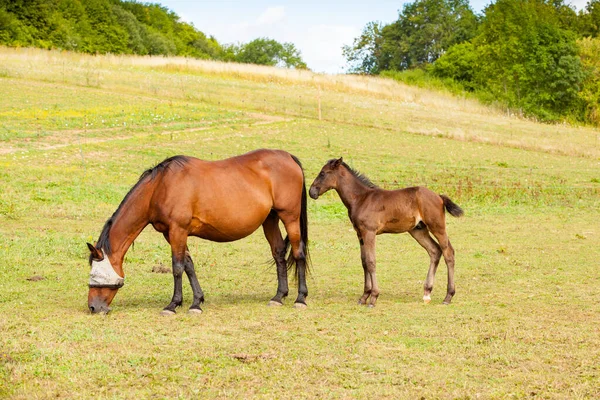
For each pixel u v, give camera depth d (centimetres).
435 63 7294
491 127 3931
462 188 2256
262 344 717
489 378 618
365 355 682
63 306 887
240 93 4062
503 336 751
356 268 1224
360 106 4097
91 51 7594
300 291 928
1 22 6412
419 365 652
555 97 5744
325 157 2700
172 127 2986
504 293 1006
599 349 702
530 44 5788
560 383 603
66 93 3466
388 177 2428
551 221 1828
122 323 805
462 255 1347
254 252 1366
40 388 586
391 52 9706
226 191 888
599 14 7656
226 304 934
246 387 593
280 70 5209
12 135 2548
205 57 11044
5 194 1752
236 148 2727
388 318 845
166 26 10812
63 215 1622
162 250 1331
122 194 1905
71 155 2367
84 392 579
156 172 876
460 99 5162
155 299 956
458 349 703
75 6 7738
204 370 634
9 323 785
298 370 634
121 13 8669
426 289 956
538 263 1258
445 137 3438
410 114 4025
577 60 5681
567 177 2612
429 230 955
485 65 6206
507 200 2144
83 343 712
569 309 891
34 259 1168
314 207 1952
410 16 9438
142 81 4050
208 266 1215
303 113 3659
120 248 866
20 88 3450
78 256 1218
